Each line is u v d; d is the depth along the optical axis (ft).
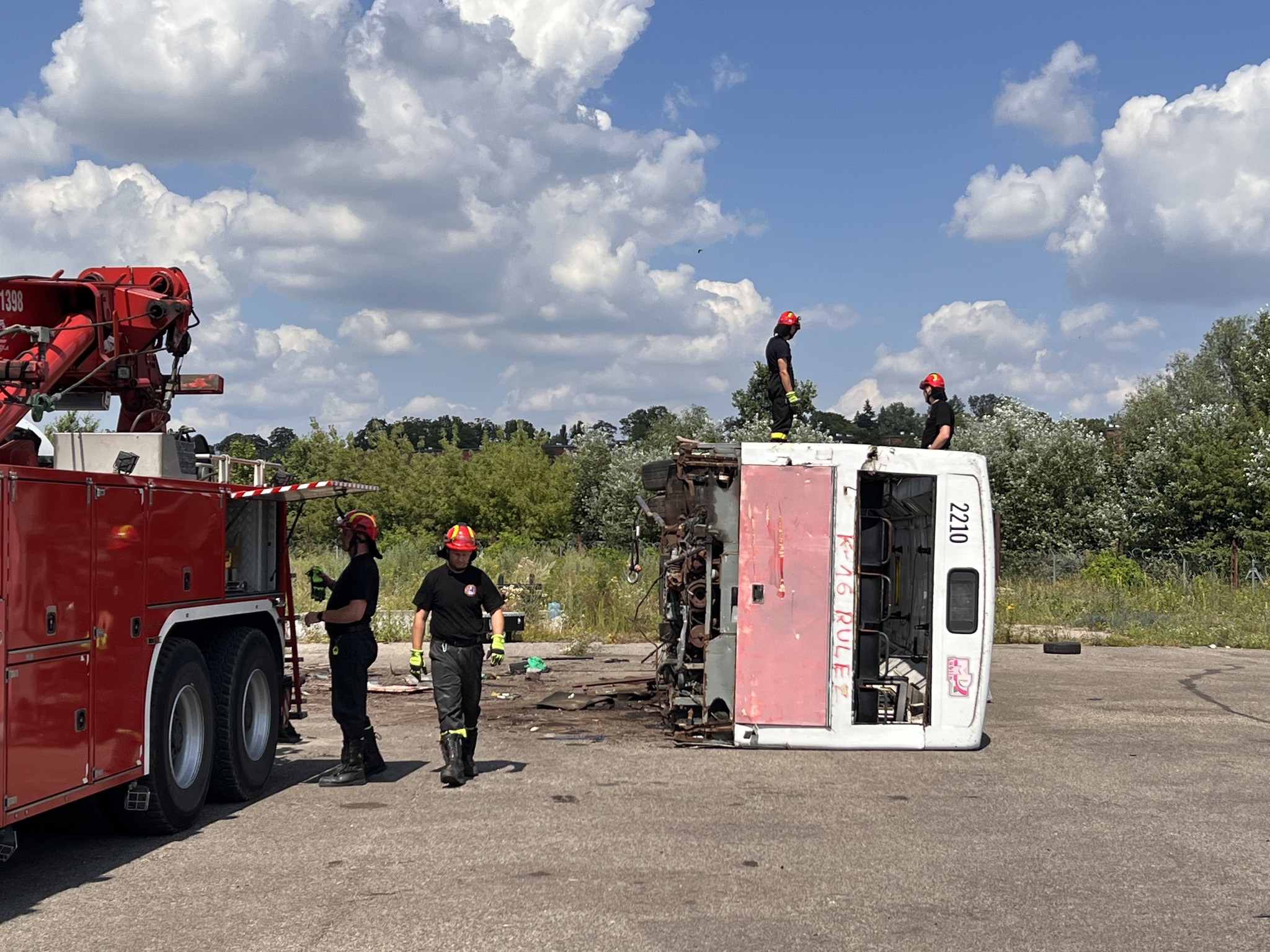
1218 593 90.12
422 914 18.49
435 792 28.02
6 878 20.71
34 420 24.85
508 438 180.86
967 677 34.37
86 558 20.65
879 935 17.69
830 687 34.17
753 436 158.10
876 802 27.07
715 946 17.11
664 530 38.09
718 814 25.70
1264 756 33.55
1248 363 150.92
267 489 28.27
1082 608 84.99
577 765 31.58
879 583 35.37
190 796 24.39
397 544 136.56
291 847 22.81
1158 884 20.53
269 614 29.45
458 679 28.99
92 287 28.22
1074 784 29.35
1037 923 18.29
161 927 17.92
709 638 35.06
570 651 59.52
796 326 40.86
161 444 25.71
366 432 178.70
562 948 16.94
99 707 20.99
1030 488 135.33
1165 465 132.36
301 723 39.60
